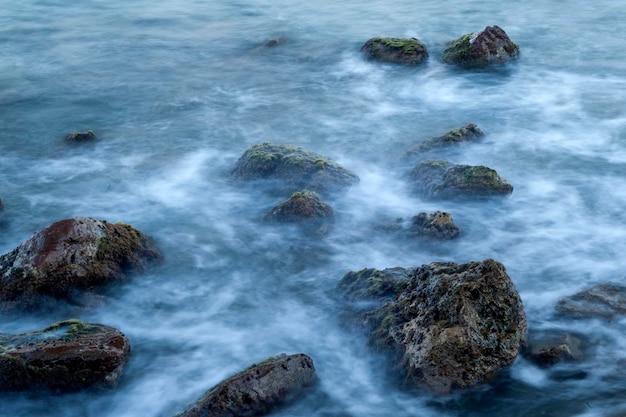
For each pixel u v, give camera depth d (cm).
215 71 2070
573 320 916
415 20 2542
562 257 1089
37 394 830
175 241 1178
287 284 1054
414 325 839
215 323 973
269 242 1156
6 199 1352
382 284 945
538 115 1670
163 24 2584
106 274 1017
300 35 2391
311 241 1148
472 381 808
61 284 983
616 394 799
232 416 764
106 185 1399
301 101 1816
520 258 1088
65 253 994
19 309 974
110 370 838
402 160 1422
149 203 1320
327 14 2672
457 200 1248
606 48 2161
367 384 841
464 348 805
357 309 937
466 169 1273
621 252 1099
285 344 922
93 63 2172
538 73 1959
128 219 1265
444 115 1692
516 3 2736
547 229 1173
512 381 825
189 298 1027
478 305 823
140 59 2198
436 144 1452
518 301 848
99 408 826
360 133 1595
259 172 1330
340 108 1758
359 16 2630
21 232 1239
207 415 756
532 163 1416
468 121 1647
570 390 810
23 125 1711
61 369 822
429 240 1120
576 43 2214
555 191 1302
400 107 1755
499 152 1461
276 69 2070
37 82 2016
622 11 2567
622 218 1206
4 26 2589
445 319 819
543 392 811
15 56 2258
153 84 1977
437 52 2164
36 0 2938
